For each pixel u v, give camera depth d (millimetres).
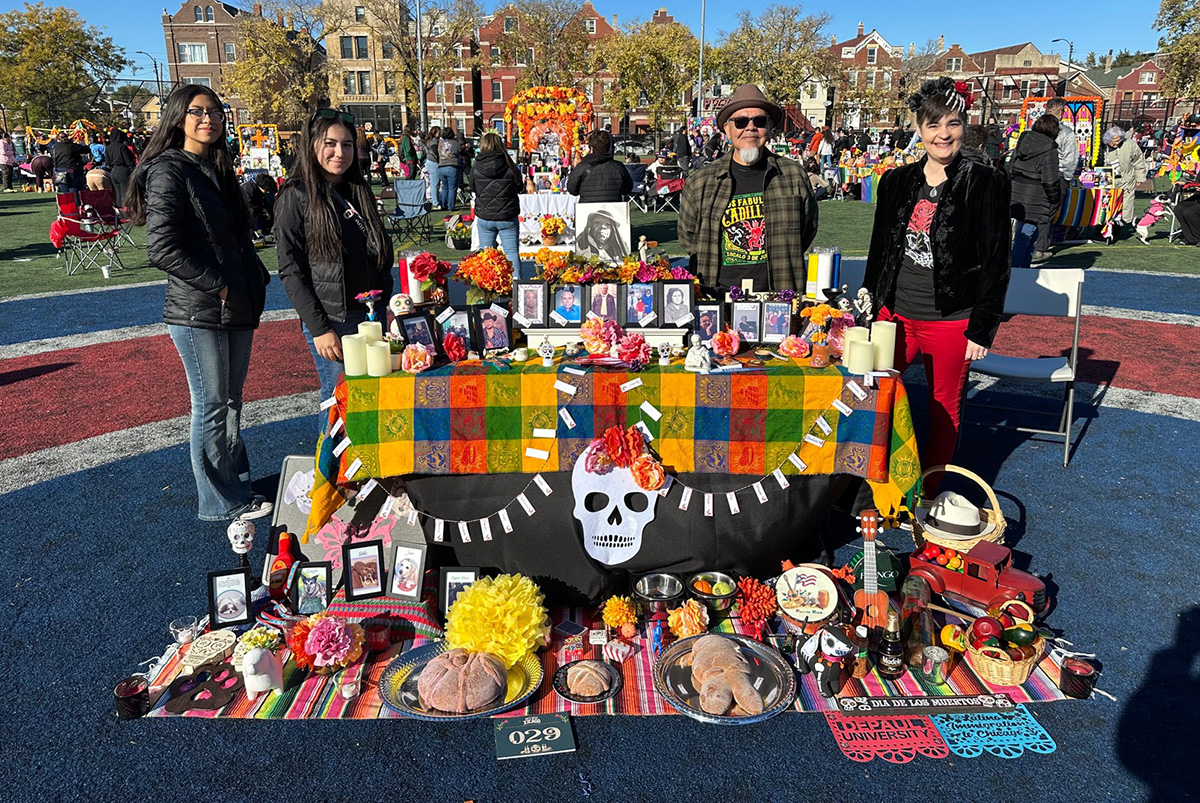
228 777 2270
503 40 51844
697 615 2846
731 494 2920
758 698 2492
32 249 12828
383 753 2357
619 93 48656
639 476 2809
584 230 7660
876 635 2727
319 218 3270
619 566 3029
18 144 31906
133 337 7469
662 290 3119
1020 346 6797
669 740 2400
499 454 2861
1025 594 2824
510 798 2184
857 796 2186
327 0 52250
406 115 55938
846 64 65625
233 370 3727
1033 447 4648
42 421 5270
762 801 2168
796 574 2941
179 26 63781
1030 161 9633
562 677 2658
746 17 52438
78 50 54312
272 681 2607
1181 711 2498
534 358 2984
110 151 15445
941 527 3029
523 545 3008
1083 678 2523
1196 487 4070
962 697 2551
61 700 2598
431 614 2939
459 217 11367
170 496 4102
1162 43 42469
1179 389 5625
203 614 3070
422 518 3113
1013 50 63875
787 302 3182
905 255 3461
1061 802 2156
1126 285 9195
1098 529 3658
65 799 2191
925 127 3230
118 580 3311
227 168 3461
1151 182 19312
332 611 2908
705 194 3807
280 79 48844
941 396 3523
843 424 2834
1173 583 3211
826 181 20469
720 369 2824
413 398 2789
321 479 2865
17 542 3621
